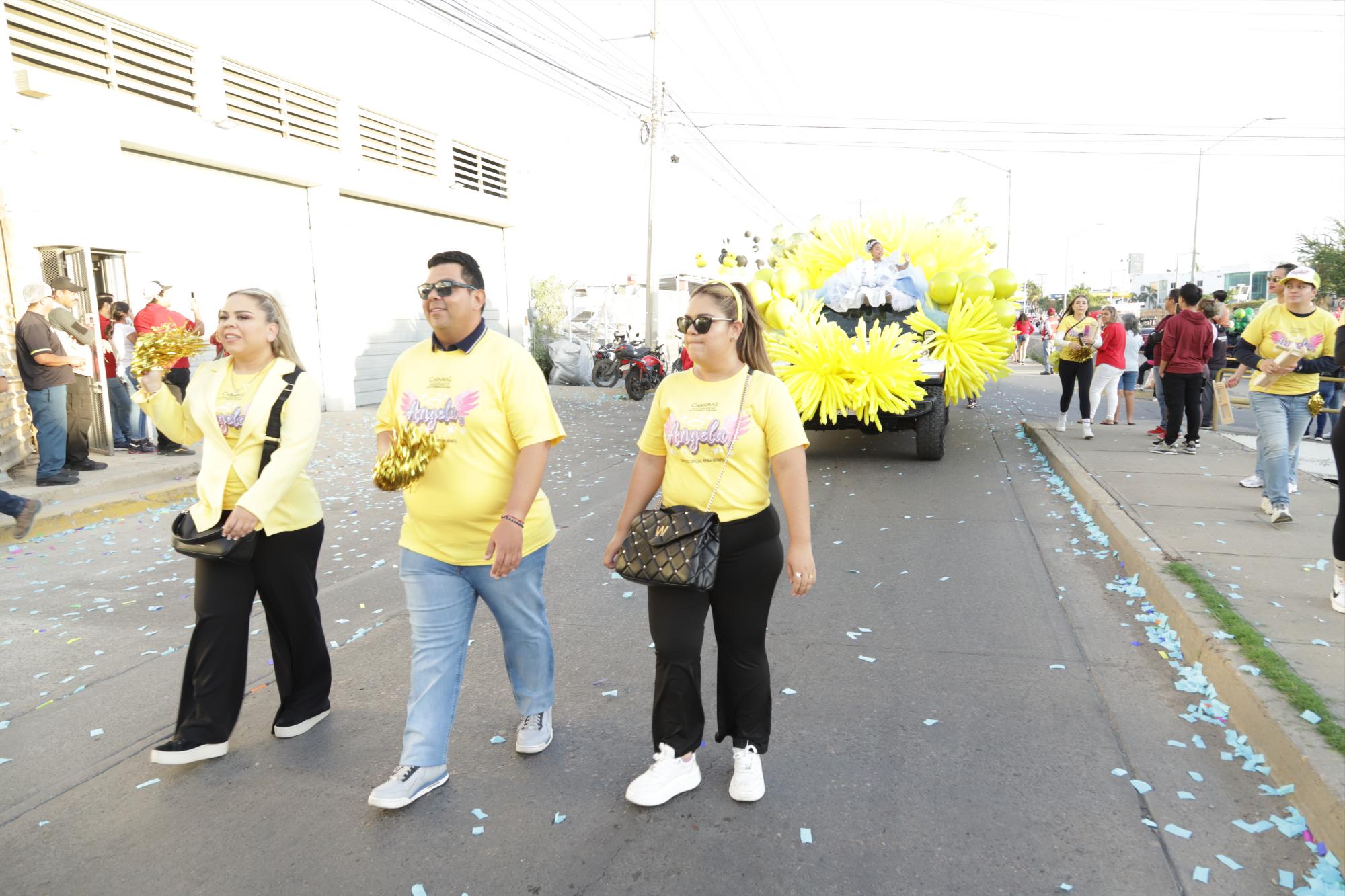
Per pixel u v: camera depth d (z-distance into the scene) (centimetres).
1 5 916
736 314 287
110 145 1048
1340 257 3581
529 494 292
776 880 260
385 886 262
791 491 285
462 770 328
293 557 339
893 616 484
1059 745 336
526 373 298
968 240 1011
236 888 262
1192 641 407
